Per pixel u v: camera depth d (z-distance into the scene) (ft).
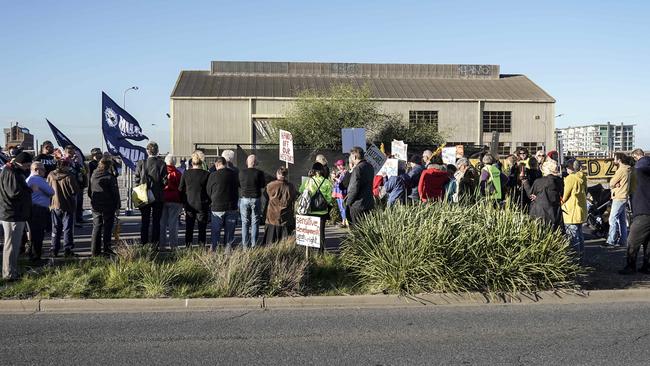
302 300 27.37
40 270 29.99
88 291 27.58
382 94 159.63
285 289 28.32
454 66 179.11
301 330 22.91
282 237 35.12
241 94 154.81
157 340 21.48
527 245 29.58
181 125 151.64
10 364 18.66
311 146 123.03
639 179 32.12
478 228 29.58
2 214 28.40
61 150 45.91
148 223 37.63
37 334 22.24
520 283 28.32
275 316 25.21
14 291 27.17
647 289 29.40
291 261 30.19
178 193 38.24
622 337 21.90
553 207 33.94
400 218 30.89
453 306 27.27
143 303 26.71
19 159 28.89
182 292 27.58
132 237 44.37
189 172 37.96
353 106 128.47
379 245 29.50
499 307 27.02
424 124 136.26
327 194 35.01
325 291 28.60
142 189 36.27
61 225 35.63
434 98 157.79
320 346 20.75
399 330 22.90
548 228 30.83
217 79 168.45
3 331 22.66
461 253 28.55
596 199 48.11
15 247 28.63
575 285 29.07
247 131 153.07
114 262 30.09
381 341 21.38
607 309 26.53
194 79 167.73
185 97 151.53
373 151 49.57
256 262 29.32
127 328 23.16
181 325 23.63
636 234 32.09
